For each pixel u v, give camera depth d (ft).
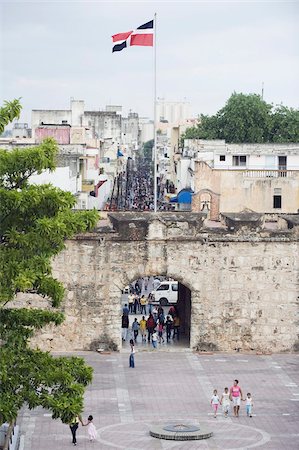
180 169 630.33
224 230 339.98
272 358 335.88
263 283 341.82
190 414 271.28
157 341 349.61
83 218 213.25
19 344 217.36
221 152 547.49
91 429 248.32
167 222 337.93
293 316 342.64
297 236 341.21
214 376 309.83
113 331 338.34
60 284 219.82
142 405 278.46
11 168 212.43
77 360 221.46
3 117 212.23
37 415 267.59
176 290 427.33
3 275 206.59
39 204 209.46
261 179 514.27
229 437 252.21
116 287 337.93
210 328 341.62
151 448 243.60
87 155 557.33
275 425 262.67
